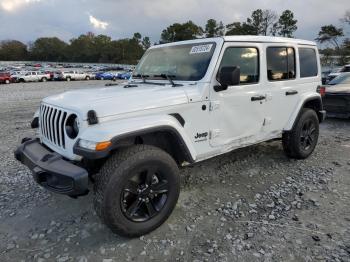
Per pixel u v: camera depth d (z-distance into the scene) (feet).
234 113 12.13
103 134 8.38
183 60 12.26
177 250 8.91
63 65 306.35
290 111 14.92
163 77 12.52
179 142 10.24
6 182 13.75
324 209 11.05
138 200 9.30
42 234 9.77
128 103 9.30
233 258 8.50
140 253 8.80
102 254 8.78
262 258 8.48
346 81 28.07
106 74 151.84
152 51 14.30
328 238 9.31
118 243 9.27
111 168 8.73
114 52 384.68
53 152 10.00
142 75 13.69
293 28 224.12
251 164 15.62
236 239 9.35
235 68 10.30
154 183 9.61
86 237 9.59
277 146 18.51
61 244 9.26
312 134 16.43
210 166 15.31
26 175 14.55
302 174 14.33
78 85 105.50
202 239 9.39
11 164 16.14
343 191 12.50
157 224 9.72
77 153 8.55
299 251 8.74
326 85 28.55
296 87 15.08
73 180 8.28
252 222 10.27
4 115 34.40
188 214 10.82
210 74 11.11
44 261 8.52
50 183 9.07
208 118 11.25
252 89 12.75
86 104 9.00
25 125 27.68
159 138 10.63
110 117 8.82
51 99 10.76
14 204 11.73
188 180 13.74
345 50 158.71
